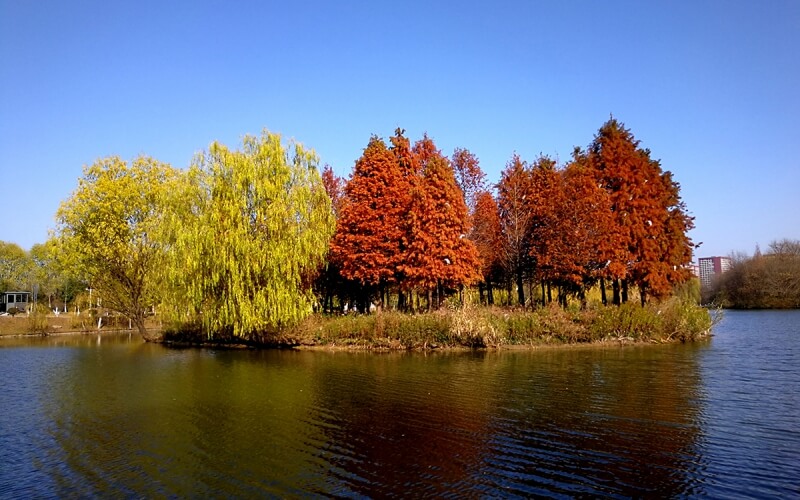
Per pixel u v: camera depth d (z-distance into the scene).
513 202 37.38
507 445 11.71
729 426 12.84
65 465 11.11
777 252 79.75
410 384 18.70
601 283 37.28
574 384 18.14
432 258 31.50
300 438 12.55
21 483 10.20
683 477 9.71
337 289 38.53
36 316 47.97
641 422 13.30
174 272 30.64
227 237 29.55
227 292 30.36
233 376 21.25
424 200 31.77
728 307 79.12
